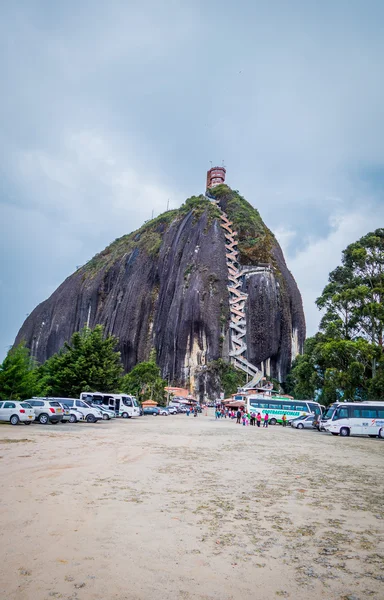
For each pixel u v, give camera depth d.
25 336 183.25
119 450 16.55
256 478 11.56
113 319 150.25
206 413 73.81
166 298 133.00
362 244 51.19
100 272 167.75
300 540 6.46
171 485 10.12
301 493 9.80
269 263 127.81
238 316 118.69
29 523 6.74
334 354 45.03
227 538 6.41
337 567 5.46
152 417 54.88
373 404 34.78
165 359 120.94
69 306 171.25
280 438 27.27
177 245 139.50
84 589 4.61
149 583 4.80
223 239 130.00
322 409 50.53
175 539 6.26
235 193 149.38
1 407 27.27
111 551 5.69
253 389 82.50
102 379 48.59
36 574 4.93
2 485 9.45
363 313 46.72
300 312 130.88
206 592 4.65
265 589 4.78
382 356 42.41
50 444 17.48
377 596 4.68
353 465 15.13
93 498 8.51
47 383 47.72
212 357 110.88
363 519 7.74
